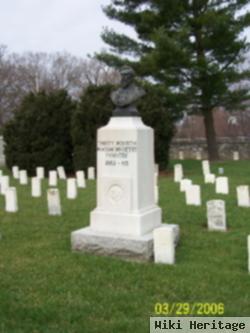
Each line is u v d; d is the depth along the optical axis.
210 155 25.33
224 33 21.56
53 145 21.66
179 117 23.48
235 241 7.72
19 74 51.84
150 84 21.48
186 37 21.14
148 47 23.30
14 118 22.47
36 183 13.40
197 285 5.54
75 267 6.28
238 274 5.93
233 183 15.96
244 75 23.45
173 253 6.49
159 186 15.27
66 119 22.06
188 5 22.50
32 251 7.11
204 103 23.45
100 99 20.05
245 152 32.59
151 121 20.02
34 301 5.07
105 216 7.21
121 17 23.25
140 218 7.00
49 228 8.84
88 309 4.86
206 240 7.82
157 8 22.52
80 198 12.81
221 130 57.28
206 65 21.39
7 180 14.56
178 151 33.34
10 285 5.59
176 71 22.00
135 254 6.63
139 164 7.19
